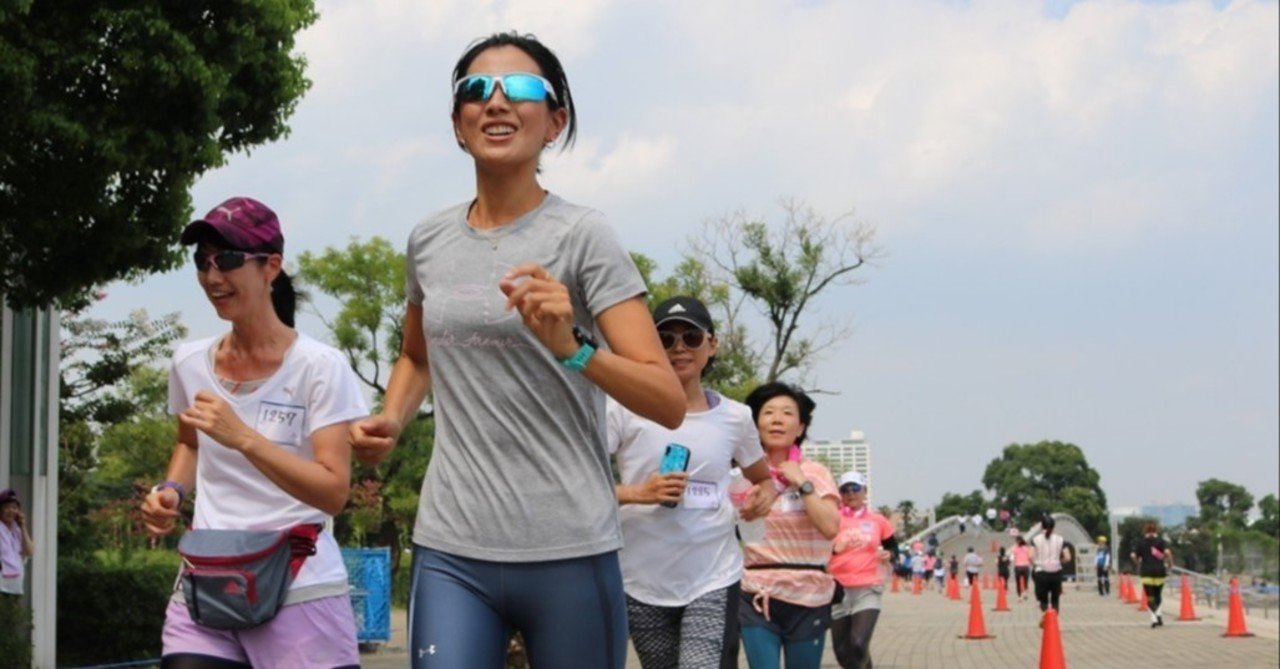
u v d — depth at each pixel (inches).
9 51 465.7
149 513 194.2
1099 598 1707.7
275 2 538.0
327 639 197.2
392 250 1283.2
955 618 1238.3
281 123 576.7
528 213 166.9
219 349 201.3
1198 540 4114.2
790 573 305.6
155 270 547.5
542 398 162.4
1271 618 1183.6
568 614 163.0
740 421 274.5
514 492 162.4
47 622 660.7
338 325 1259.8
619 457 273.0
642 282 165.9
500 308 161.9
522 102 164.9
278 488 196.2
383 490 1381.6
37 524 653.9
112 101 500.1
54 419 669.9
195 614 192.1
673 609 266.8
